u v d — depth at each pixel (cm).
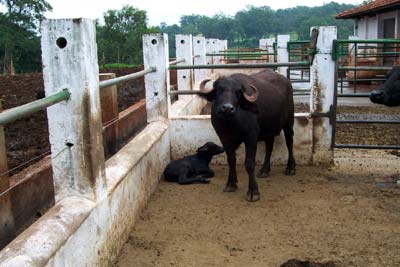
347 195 570
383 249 428
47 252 281
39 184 500
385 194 571
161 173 648
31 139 754
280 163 700
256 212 522
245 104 522
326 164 693
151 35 683
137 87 1457
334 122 675
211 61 1714
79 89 353
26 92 1291
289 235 462
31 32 4244
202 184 626
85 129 358
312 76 670
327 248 432
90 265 353
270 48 2128
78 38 348
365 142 823
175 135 714
